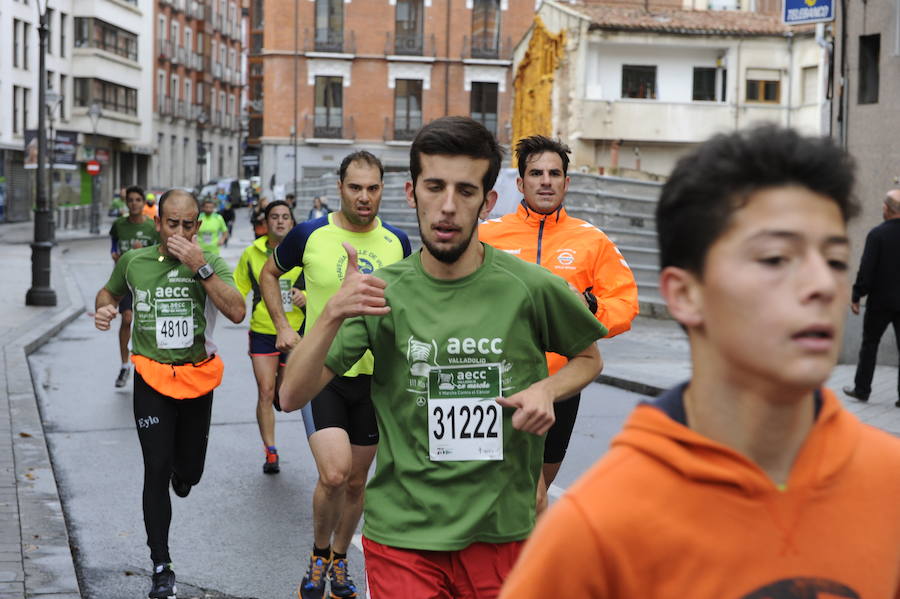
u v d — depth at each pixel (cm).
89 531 721
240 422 1100
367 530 370
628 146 4425
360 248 634
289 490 836
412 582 356
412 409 364
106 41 7219
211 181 8056
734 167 154
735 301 153
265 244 895
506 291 368
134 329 633
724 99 4466
